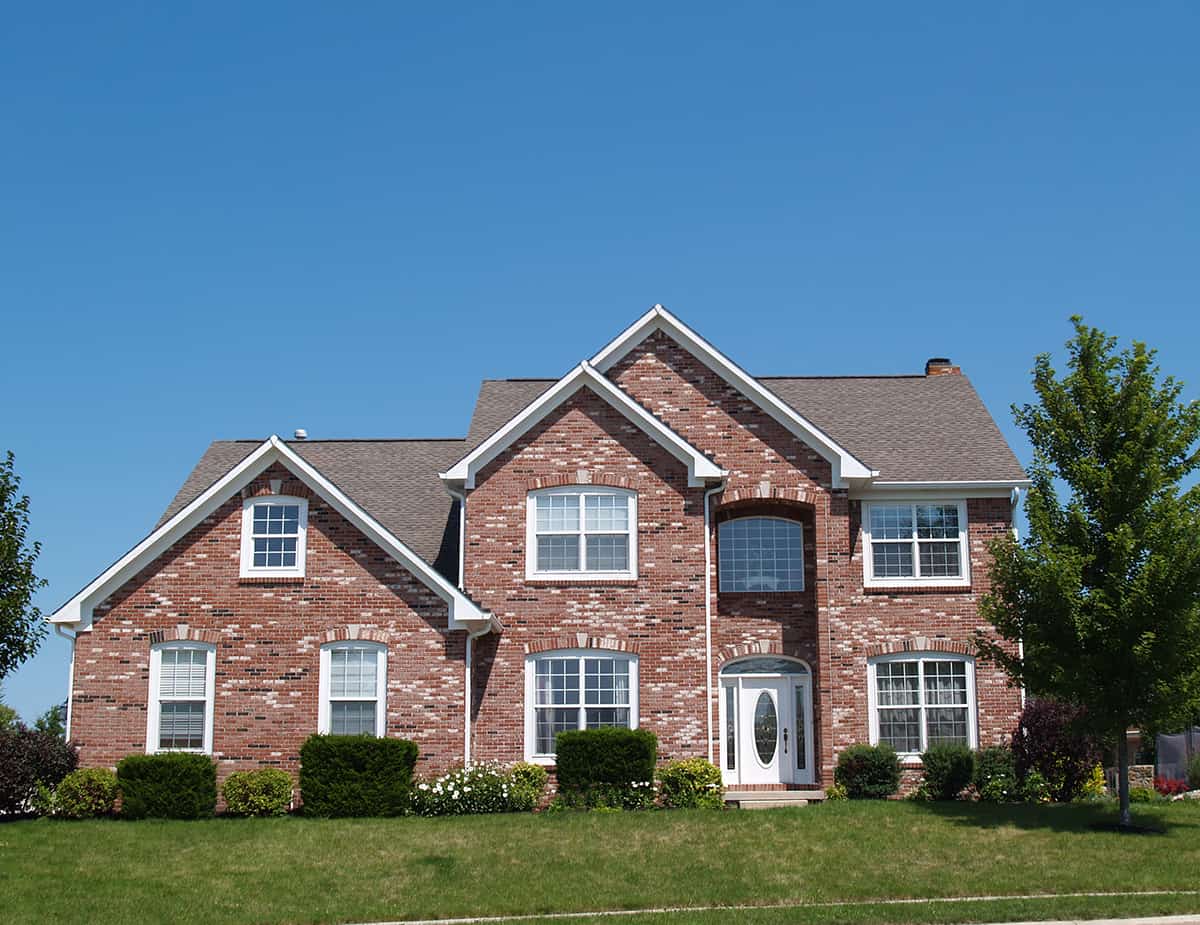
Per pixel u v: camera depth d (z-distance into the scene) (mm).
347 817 28484
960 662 33156
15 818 28688
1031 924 19547
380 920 20719
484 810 29094
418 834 26172
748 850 24641
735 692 33531
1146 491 25750
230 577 31031
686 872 23188
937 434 36031
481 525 32312
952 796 31453
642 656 31641
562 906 21250
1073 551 25703
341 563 31000
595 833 26047
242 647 30734
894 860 23875
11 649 28594
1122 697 25656
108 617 30891
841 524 32875
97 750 30312
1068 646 26141
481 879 22891
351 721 30406
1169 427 26203
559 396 32812
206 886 22500
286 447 31359
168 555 31156
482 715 31375
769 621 33438
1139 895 21297
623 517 32312
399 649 30578
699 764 30469
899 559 33688
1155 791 33969
